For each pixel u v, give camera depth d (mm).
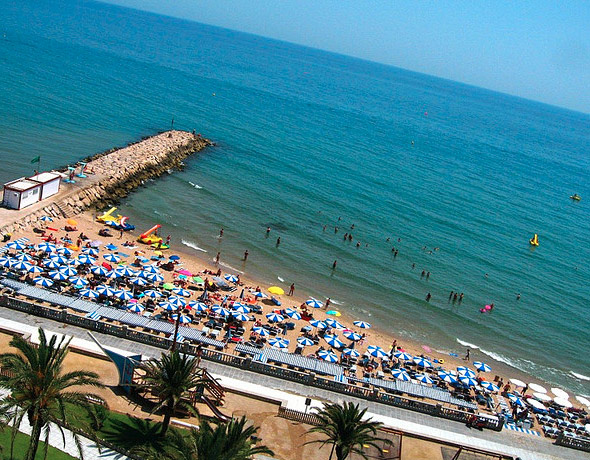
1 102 133000
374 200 126812
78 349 45750
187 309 59844
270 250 89625
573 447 49719
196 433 30703
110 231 79562
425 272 94812
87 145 117750
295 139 171500
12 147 104625
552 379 70875
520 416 54688
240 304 61688
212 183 114125
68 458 33875
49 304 53812
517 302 91750
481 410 55250
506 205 147875
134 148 117250
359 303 79562
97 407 37938
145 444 36250
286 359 51062
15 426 29391
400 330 74750
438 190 147750
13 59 189250
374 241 103438
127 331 50031
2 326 46031
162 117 160000
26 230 71125
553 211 152375
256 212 104375
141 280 61781
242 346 52250
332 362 56688
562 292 99562
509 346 77312
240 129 168250
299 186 125125
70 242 70250
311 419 43438
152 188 103125
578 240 130875
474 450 44719
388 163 166125
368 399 49344
